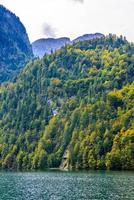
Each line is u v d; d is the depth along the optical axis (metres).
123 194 118.62
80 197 115.06
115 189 131.38
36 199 114.00
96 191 127.62
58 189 137.38
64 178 184.00
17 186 150.75
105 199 109.44
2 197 119.25
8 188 143.88
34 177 196.88
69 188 139.25
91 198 112.31
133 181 157.62
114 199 109.06
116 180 163.12
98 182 156.62
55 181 169.62
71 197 115.81
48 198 115.38
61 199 112.62
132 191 125.31
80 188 138.12
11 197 119.00
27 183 163.00
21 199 114.62
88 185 146.88
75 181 165.62
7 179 187.25
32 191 133.38
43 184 157.00
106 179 168.88
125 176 183.75
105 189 132.12
